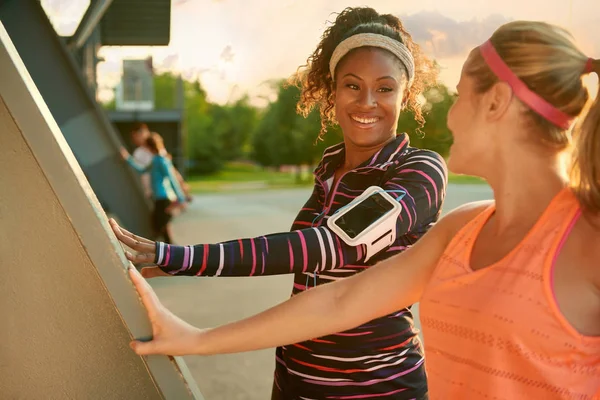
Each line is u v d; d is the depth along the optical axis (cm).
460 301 102
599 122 93
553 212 96
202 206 1722
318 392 152
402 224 139
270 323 120
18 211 107
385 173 153
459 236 107
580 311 93
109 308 113
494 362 97
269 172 4997
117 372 116
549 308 93
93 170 703
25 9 577
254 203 1830
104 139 697
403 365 153
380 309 121
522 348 95
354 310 120
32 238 109
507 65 99
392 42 157
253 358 421
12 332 112
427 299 108
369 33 158
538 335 94
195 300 592
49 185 107
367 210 136
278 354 166
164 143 2634
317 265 132
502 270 97
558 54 97
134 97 2591
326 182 167
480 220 106
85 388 116
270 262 129
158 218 794
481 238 105
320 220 161
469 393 101
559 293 93
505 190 102
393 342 151
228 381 382
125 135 2591
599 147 92
